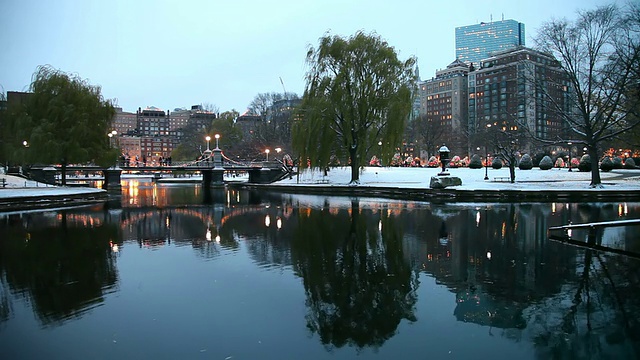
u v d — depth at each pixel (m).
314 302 10.26
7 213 28.62
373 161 73.19
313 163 45.75
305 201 37.06
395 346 7.93
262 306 10.05
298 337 8.36
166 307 10.01
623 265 13.09
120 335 8.52
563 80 41.72
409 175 52.31
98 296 10.86
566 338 8.15
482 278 11.97
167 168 58.84
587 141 35.94
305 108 46.69
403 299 10.38
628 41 34.19
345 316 9.38
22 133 41.56
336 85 44.09
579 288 10.94
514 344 7.93
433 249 15.80
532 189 34.72
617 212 26.05
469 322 8.95
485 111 137.88
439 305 9.94
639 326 8.59
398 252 15.36
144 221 24.52
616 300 10.04
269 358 7.53
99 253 15.84
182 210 30.56
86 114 42.72
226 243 17.50
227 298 10.61
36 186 42.66
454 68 166.62
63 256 15.40
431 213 26.42
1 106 54.56
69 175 92.06
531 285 11.26
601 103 38.06
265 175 61.12
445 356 7.52
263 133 89.12
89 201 37.56
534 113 108.12
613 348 7.73
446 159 38.31
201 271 13.09
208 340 8.27
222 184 63.91
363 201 35.94
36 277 12.64
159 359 7.52
